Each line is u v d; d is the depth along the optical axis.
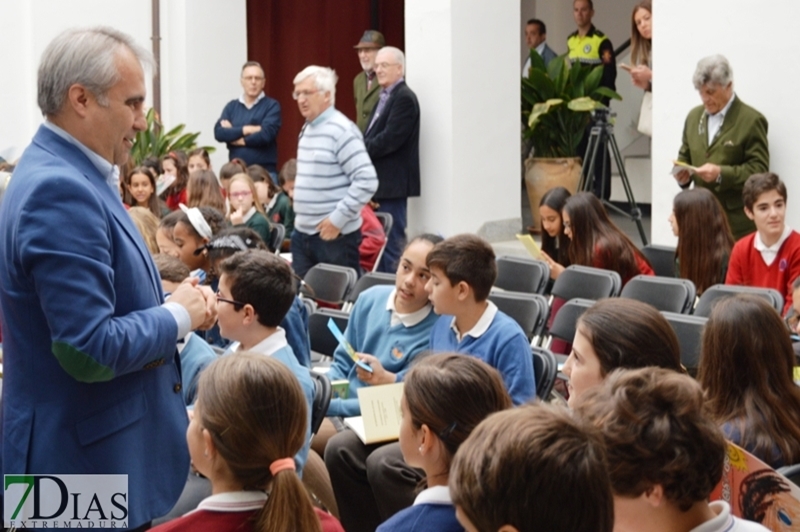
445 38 6.95
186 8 9.11
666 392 1.57
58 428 2.05
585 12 8.68
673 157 5.87
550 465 1.23
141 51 2.17
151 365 2.17
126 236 2.13
